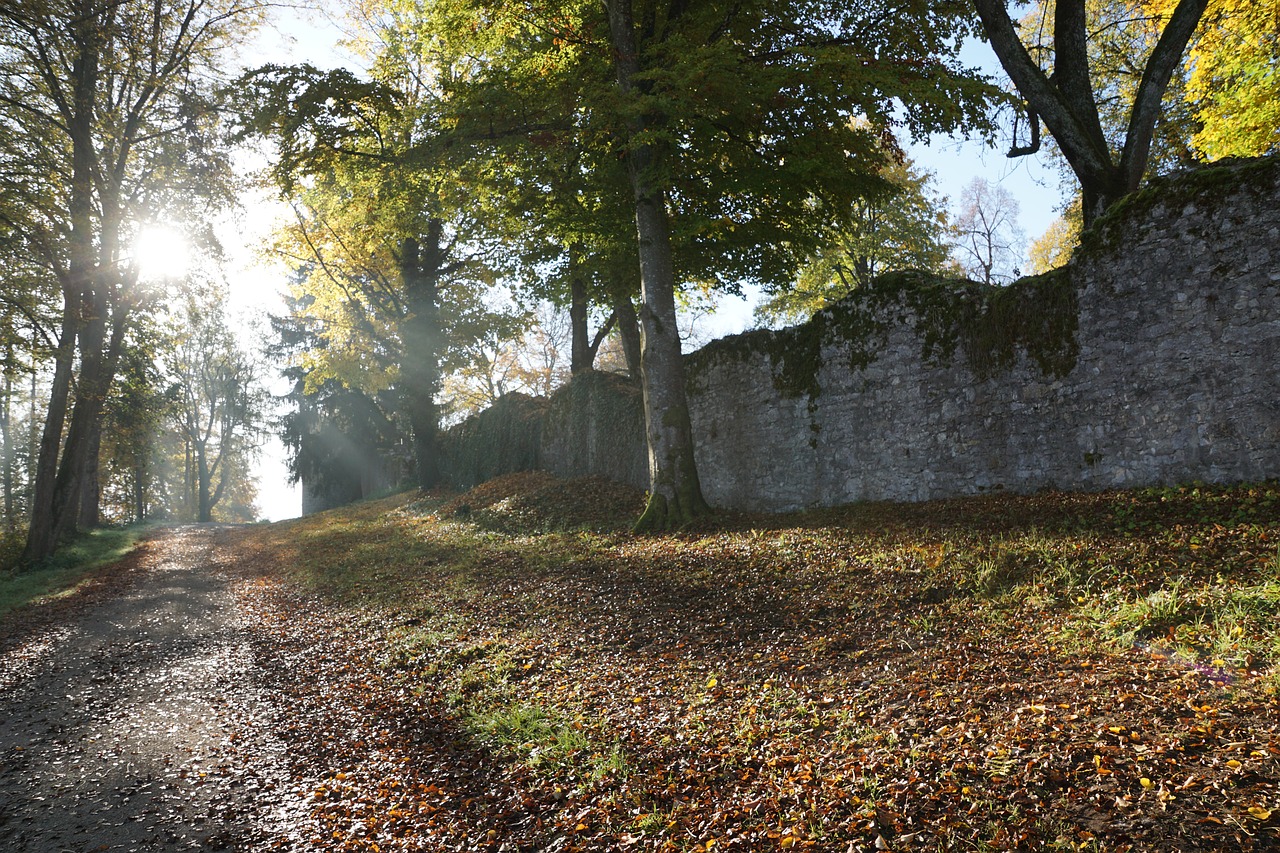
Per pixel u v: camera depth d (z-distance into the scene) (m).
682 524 13.77
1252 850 3.32
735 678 6.70
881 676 6.13
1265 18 14.15
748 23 14.37
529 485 22.75
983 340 11.91
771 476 15.34
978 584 7.80
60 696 8.68
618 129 14.93
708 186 16.05
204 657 10.17
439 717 6.93
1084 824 3.70
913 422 12.88
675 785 4.93
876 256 27.28
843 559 9.67
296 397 40.97
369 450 40.41
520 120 14.31
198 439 47.75
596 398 21.47
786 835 4.11
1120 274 10.25
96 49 18.50
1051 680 5.38
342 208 21.73
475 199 17.97
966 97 12.07
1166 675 5.07
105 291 21.52
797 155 14.10
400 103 15.73
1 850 5.06
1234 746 4.02
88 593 16.33
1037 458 11.19
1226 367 9.19
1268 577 6.34
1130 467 10.06
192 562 21.81
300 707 7.73
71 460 21.73
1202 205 9.45
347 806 5.42
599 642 8.35
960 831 3.85
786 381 15.12
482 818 5.01
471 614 10.43
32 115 19.23
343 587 14.30
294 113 14.17
